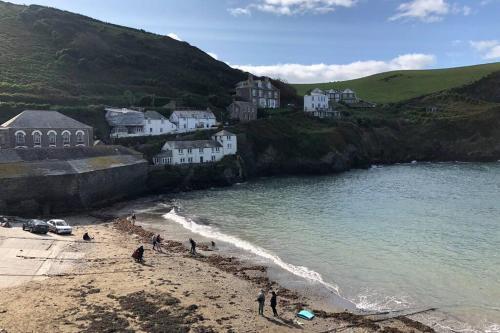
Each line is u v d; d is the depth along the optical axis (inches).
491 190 3499.0
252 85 6451.8
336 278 1642.5
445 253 1913.1
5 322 1144.2
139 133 4520.2
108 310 1249.4
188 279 1572.3
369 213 2716.5
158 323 1185.4
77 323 1160.8
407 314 1344.7
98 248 1905.8
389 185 3863.2
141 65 6604.3
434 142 6358.3
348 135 5644.7
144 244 2041.1
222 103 5999.0
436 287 1547.7
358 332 1221.1
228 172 4153.5
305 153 5049.2
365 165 5497.1
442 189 3577.8
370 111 7416.3
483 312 1352.1
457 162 6003.9
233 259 1866.4
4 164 2677.2
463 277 1635.1
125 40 7224.4
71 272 1566.2
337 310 1374.3
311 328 1237.7
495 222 2445.9
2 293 1338.6
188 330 1157.7
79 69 5866.1
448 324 1277.1
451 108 7367.1
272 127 5187.0
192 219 2637.8
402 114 7204.7
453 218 2559.1
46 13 6998.0
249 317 1284.4
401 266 1758.1
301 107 6983.3
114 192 3250.5
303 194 3457.2
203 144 4291.3
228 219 2618.1
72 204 2849.4
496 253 1904.5
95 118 4463.6
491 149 6161.4
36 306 1253.1
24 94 4586.6
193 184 3932.1
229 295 1446.9
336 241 2117.4
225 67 7795.3
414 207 2878.9
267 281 1604.3
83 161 3078.2
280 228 2379.4
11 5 7455.7
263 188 3848.4
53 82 5211.6
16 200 2625.5
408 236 2188.7
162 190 3750.0
